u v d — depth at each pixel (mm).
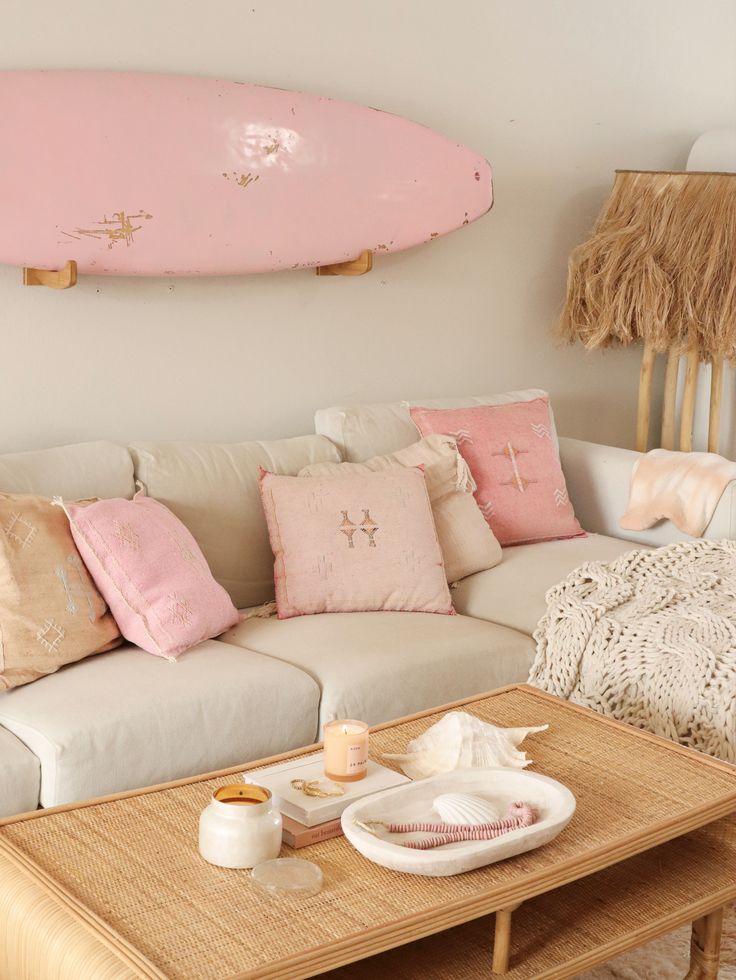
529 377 3682
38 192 2535
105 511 2268
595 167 3672
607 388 3900
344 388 3248
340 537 2586
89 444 2549
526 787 1665
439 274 3383
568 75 3537
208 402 2986
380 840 1484
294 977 1277
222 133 2748
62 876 1447
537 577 2740
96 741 1889
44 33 2572
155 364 2877
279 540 2584
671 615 2441
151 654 2221
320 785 1663
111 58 2672
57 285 2611
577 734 1931
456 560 2799
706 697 2270
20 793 1852
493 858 1475
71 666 2146
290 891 1414
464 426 3041
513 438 3086
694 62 3842
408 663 2283
